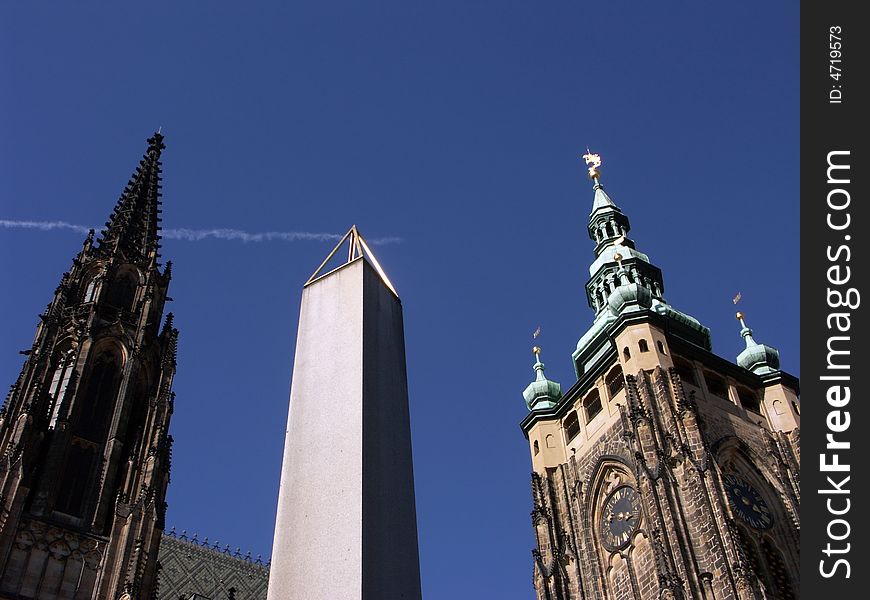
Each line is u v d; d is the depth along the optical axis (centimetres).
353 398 1583
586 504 10762
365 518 1421
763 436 11050
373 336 1708
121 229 10306
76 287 9281
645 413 10181
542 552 10825
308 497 1505
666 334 11419
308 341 1762
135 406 8688
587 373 11750
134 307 9375
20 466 7206
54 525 7144
